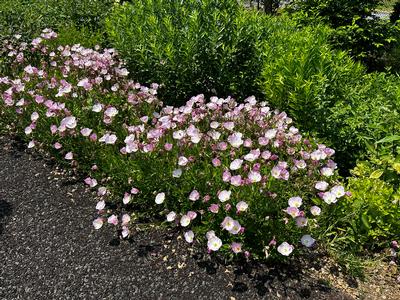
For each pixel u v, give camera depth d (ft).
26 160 5.46
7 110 5.85
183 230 4.25
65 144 5.18
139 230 4.33
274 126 4.92
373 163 4.72
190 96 6.36
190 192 4.28
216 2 6.44
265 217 3.95
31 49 7.07
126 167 4.62
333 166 4.42
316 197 4.28
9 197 4.81
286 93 5.52
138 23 6.52
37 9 8.64
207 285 3.75
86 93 5.75
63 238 4.25
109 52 6.66
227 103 5.68
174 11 6.68
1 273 3.90
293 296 3.66
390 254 4.04
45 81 5.99
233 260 3.97
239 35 6.08
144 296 3.66
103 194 4.60
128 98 5.47
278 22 7.37
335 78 5.49
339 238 4.09
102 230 4.34
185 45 5.96
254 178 3.93
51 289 3.74
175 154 4.56
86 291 3.71
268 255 3.72
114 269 3.91
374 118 5.04
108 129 5.38
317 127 5.20
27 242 4.22
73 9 8.38
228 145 4.65
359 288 3.76
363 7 8.91
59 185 5.00
